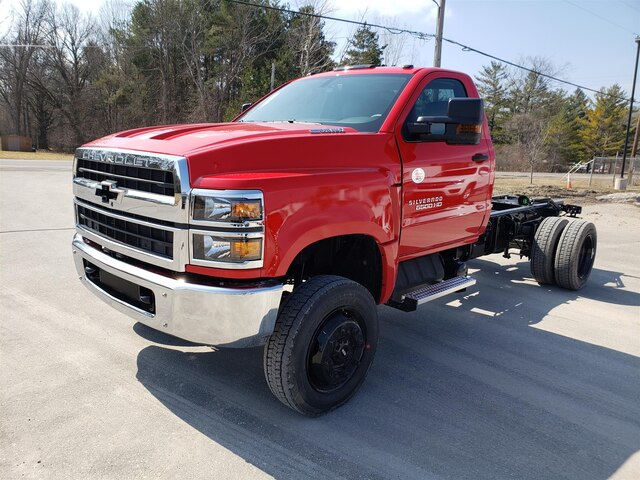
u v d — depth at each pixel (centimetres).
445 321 523
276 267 284
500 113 7219
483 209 478
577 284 642
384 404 348
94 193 335
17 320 448
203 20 4509
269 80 3838
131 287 314
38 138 5978
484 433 319
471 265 781
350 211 322
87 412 315
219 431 304
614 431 330
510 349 457
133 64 5034
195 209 272
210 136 308
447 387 378
